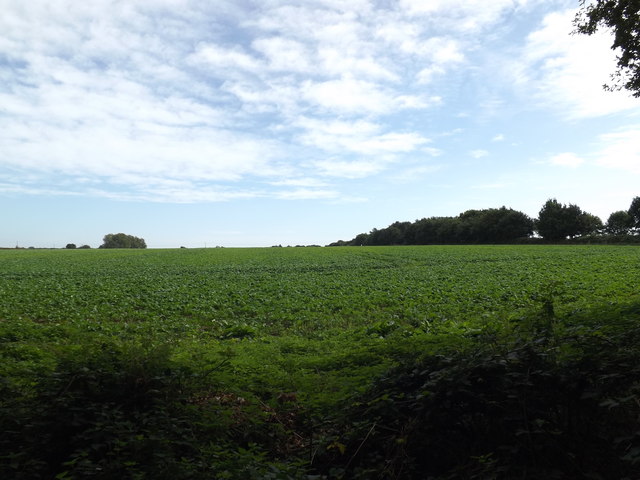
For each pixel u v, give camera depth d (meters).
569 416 4.63
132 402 5.42
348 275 33.94
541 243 83.50
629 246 60.97
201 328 17.31
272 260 49.69
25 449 4.64
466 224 98.56
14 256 59.75
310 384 7.62
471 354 5.36
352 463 5.10
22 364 8.32
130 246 141.88
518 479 4.27
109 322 17.19
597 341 5.15
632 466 4.18
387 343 10.48
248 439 5.70
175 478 4.23
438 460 4.82
